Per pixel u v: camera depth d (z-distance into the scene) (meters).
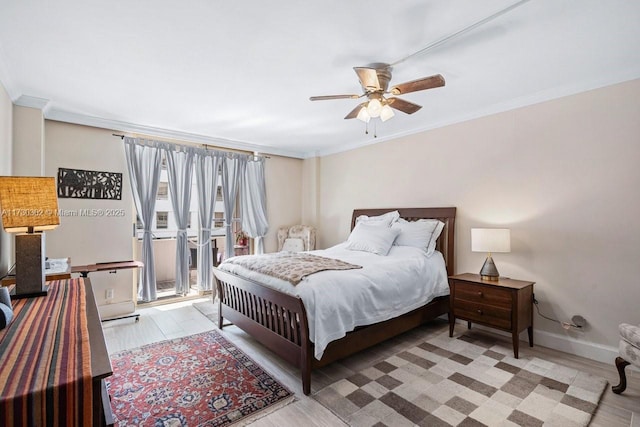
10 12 1.73
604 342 2.60
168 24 1.85
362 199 4.77
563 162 2.83
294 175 5.66
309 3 1.67
